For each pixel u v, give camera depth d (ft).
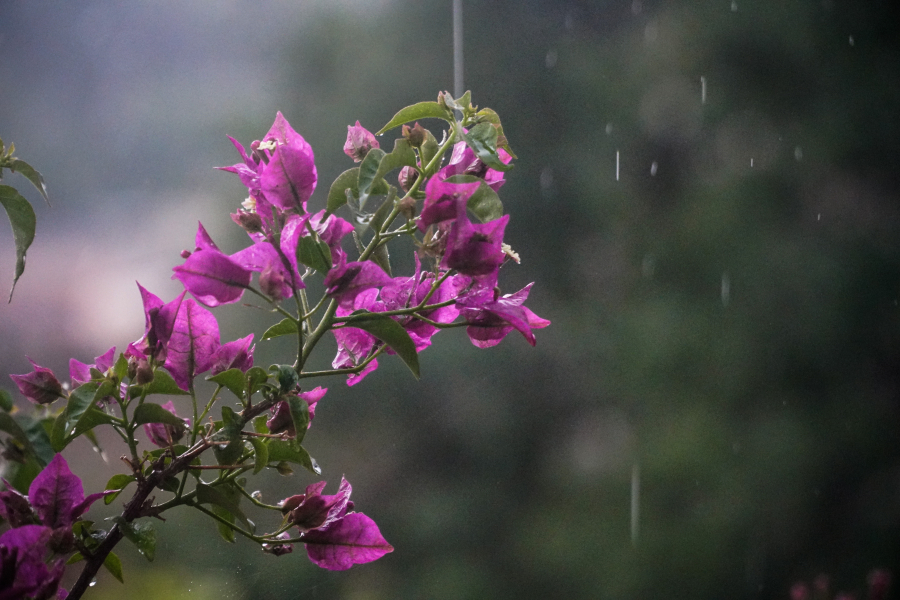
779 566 31.22
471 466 32.48
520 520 32.40
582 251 35.32
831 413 32.81
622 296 34.50
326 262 6.10
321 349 28.58
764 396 33.01
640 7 36.19
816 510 31.91
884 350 33.12
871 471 32.53
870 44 34.81
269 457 6.09
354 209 6.11
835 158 33.76
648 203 35.47
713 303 33.17
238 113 33.71
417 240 6.15
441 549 31.35
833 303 32.94
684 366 32.86
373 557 6.13
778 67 34.96
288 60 34.32
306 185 6.13
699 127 35.22
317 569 17.01
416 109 6.15
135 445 6.05
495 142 6.08
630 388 32.94
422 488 31.86
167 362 6.11
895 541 31.35
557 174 34.83
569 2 35.76
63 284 30.55
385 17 34.30
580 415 33.65
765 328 32.94
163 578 9.75
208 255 5.99
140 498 6.03
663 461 31.53
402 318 6.21
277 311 6.02
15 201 6.21
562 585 31.30
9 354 27.61
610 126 34.78
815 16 34.86
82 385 6.03
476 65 34.76
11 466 6.32
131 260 32.50
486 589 30.48
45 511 6.04
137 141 34.99
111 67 35.96
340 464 30.42
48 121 35.94
